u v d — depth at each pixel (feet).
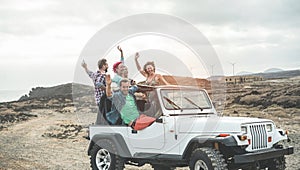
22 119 77.10
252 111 61.82
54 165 36.35
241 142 22.63
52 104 92.63
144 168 33.88
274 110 61.26
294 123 52.37
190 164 23.58
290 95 69.41
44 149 45.78
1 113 83.10
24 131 62.44
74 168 35.04
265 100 68.23
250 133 23.31
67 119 72.64
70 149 46.39
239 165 24.17
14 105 92.84
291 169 29.99
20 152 44.34
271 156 23.31
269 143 24.09
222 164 22.33
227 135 22.90
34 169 34.65
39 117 77.97
